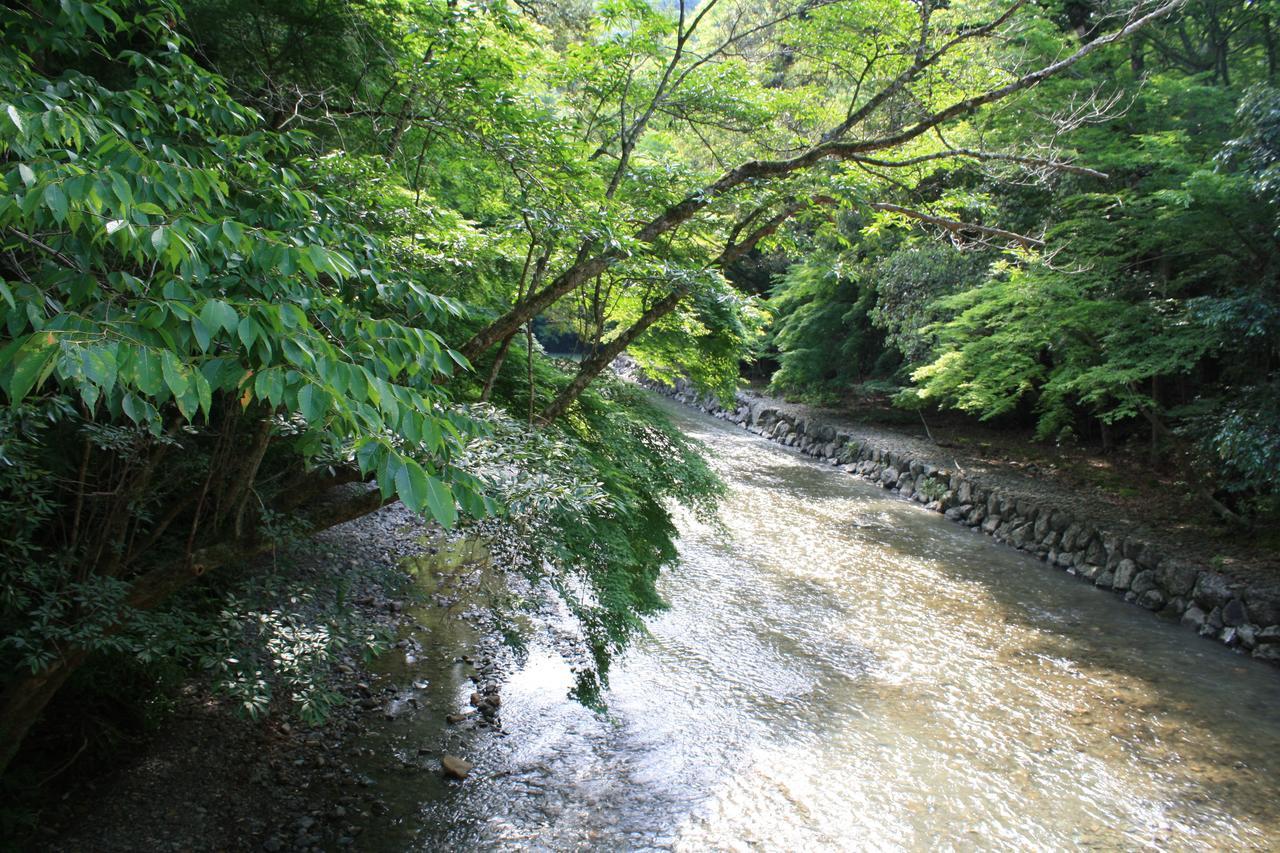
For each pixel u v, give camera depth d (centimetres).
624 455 555
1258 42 1097
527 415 510
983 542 1164
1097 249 954
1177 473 1221
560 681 646
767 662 720
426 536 888
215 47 476
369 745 528
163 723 495
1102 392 1050
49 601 312
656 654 716
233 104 288
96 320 134
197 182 178
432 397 242
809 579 948
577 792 509
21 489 307
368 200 389
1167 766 588
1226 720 662
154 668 451
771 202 584
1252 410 843
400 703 583
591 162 509
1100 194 907
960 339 1255
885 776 555
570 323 785
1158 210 871
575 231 407
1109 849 490
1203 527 1032
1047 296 983
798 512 1251
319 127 500
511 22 438
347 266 168
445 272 471
